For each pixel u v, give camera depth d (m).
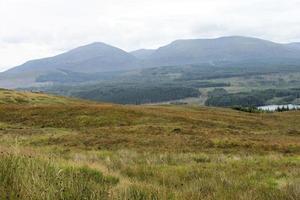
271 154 29.20
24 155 11.52
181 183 13.06
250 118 82.19
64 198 7.93
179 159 22.42
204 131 46.62
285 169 18.69
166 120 60.31
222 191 10.91
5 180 8.37
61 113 62.69
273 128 66.31
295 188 10.91
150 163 19.67
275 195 10.45
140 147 32.06
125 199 8.40
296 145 35.00
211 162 21.70
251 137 43.03
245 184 12.76
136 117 61.03
